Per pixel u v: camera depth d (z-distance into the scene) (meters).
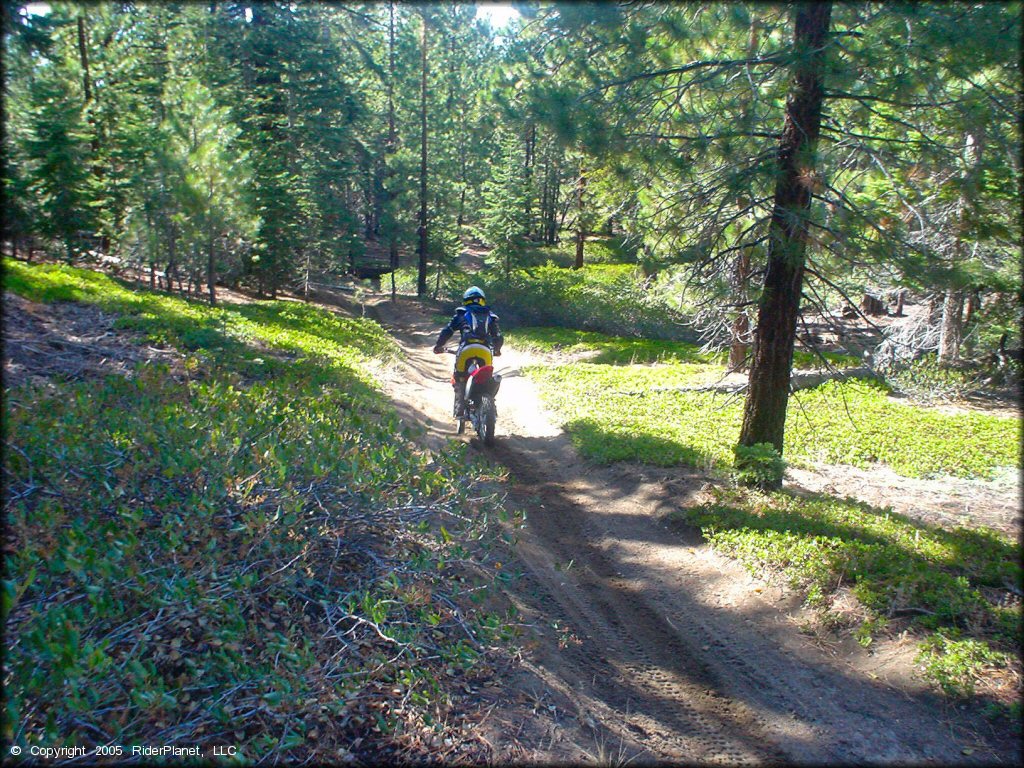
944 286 7.16
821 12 7.31
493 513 6.69
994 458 10.77
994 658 4.55
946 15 6.50
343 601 4.46
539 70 9.07
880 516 7.45
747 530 6.73
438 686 4.00
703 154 7.62
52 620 3.21
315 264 33.50
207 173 18.47
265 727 3.45
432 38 39.62
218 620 3.94
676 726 4.18
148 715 3.26
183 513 4.46
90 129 18.22
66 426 5.04
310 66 30.70
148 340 10.27
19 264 13.84
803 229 7.34
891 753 3.94
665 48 7.97
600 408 13.05
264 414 6.00
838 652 4.96
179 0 23.20
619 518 7.63
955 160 7.13
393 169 43.22
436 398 13.34
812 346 8.91
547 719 4.04
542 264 40.81
